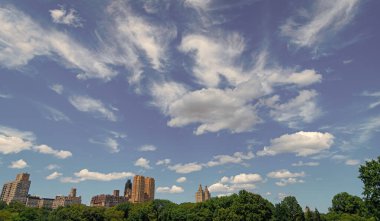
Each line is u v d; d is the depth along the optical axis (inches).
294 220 5157.5
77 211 6373.0
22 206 7642.7
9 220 5836.6
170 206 6525.6
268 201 5246.1
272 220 4456.2
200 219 5078.7
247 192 4729.3
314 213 5098.4
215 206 5344.5
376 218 2711.6
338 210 5398.6
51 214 6555.1
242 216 4355.3
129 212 7003.0
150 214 6343.5
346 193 5482.3
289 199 5364.2
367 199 2721.5
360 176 2797.7
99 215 6505.9
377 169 2679.6
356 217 4729.3
